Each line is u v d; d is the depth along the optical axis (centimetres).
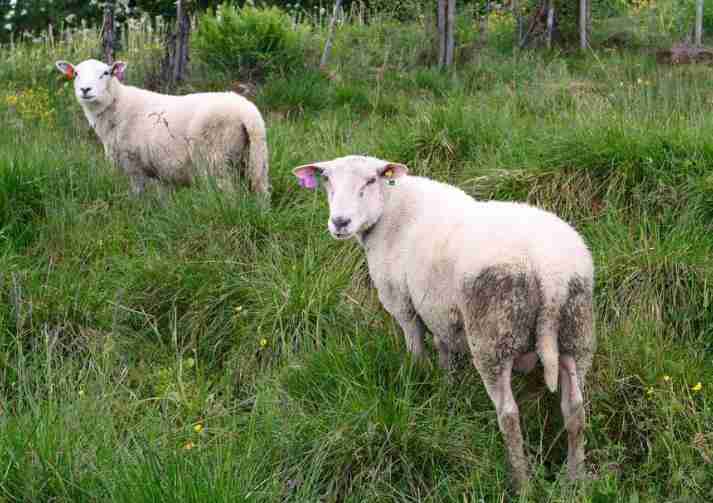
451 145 646
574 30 1136
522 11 1183
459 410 402
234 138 625
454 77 967
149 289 526
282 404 407
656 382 412
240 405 434
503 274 343
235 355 479
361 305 514
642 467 377
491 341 351
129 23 1246
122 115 677
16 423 364
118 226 593
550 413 409
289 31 1075
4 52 1279
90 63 674
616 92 799
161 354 487
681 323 476
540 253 342
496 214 371
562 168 578
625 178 552
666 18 1173
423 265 392
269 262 534
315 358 431
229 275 523
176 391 435
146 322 513
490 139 655
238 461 352
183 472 321
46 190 605
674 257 486
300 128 824
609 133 584
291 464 368
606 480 339
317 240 559
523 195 571
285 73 1044
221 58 1054
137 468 328
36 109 904
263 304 499
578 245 353
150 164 678
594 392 410
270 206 606
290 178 649
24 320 476
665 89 791
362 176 418
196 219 571
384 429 370
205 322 508
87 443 355
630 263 496
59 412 370
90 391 415
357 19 1391
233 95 639
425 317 404
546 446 397
